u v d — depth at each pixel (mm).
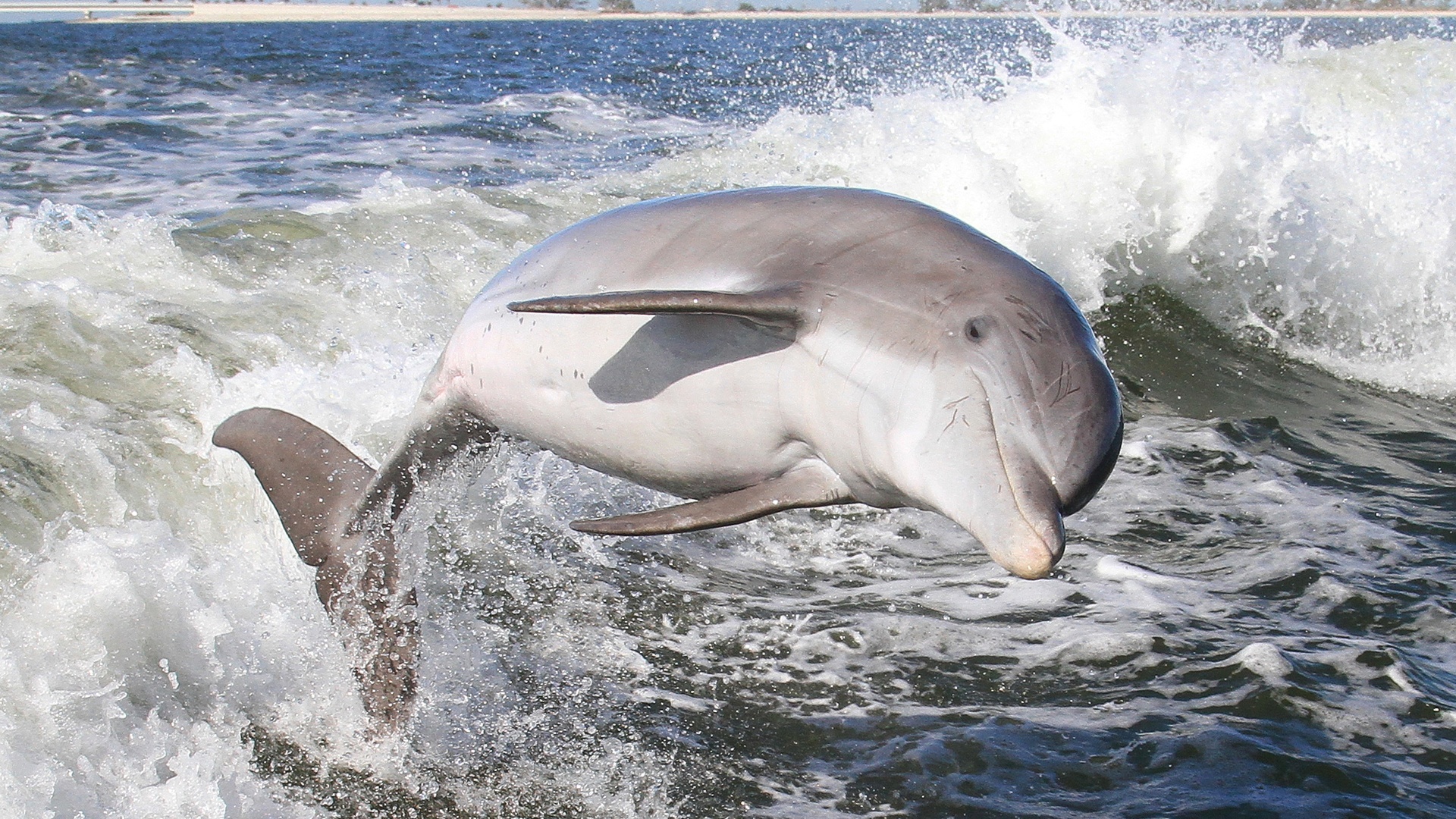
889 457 2834
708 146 15117
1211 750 4160
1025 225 10188
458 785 4023
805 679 4676
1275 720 4352
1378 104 13383
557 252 3443
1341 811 3842
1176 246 10133
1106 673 4688
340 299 7535
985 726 4332
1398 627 5062
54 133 14789
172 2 149500
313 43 46938
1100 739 4254
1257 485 6668
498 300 3527
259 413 4223
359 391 6344
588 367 3238
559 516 5980
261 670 4488
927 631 5031
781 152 12945
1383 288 9750
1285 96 10898
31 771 3670
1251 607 5230
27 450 5016
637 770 4102
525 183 12031
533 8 157250
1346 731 4297
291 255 8086
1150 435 7477
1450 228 9828
